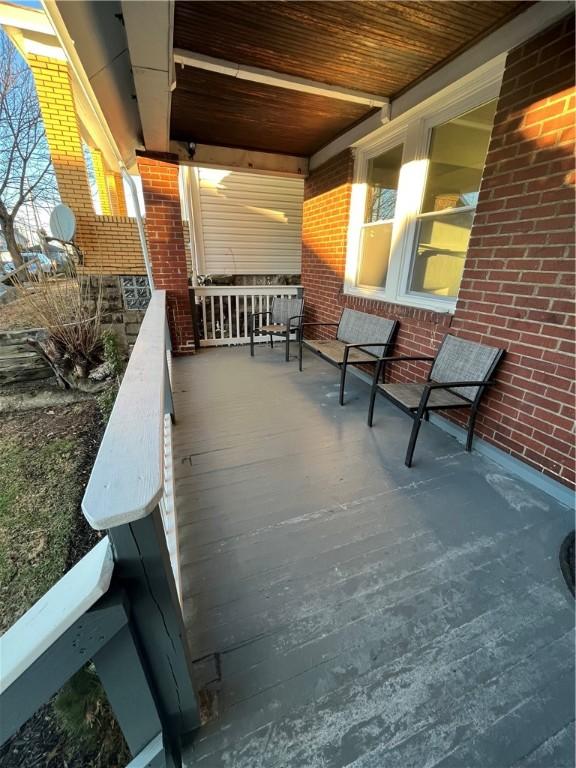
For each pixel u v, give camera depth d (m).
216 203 5.92
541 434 2.02
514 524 1.77
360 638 1.24
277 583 1.44
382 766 0.93
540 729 1.01
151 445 0.83
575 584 1.45
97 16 1.68
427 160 2.85
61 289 5.22
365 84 2.75
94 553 0.73
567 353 1.85
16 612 2.24
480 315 2.34
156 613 0.75
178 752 0.95
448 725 1.02
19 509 3.12
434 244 2.87
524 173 1.97
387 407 3.10
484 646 1.22
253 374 3.93
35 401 5.09
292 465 2.24
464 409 2.51
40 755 1.45
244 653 1.19
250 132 3.83
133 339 5.72
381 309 3.41
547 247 1.89
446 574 1.49
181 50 2.32
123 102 2.76
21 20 4.86
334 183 4.08
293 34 2.15
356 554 1.58
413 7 1.89
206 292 4.80
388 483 2.08
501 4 1.85
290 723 1.02
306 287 5.08
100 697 1.33
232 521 1.77
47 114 5.53
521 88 1.95
